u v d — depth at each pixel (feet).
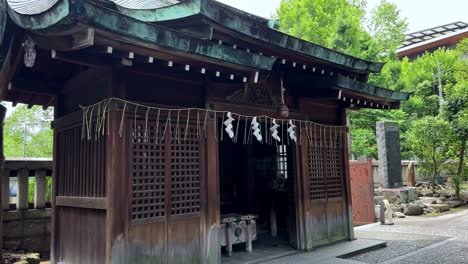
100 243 15.24
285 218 28.63
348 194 25.91
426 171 51.06
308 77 21.76
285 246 23.72
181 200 16.74
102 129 15.55
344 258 21.30
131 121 15.44
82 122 17.26
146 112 15.81
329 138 25.31
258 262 19.80
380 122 49.11
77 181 17.69
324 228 23.85
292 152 22.91
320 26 71.92
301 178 22.75
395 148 49.34
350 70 23.21
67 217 18.51
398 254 22.34
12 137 70.33
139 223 15.16
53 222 19.44
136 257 14.89
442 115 49.90
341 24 63.67
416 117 73.26
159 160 16.21
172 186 16.57
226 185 30.35
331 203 24.72
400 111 65.26
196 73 17.15
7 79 18.31
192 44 13.35
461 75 74.74
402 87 69.82
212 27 14.82
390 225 34.86
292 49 18.58
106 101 15.01
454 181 49.52
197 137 17.65
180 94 17.34
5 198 22.02
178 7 14.11
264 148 30.09
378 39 80.38
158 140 16.28
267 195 29.84
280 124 22.38
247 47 17.38
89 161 16.62
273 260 20.22
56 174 19.81
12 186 30.17
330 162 25.22
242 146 30.76
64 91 20.10
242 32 15.93
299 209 22.45
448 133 47.14
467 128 46.01
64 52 12.83
